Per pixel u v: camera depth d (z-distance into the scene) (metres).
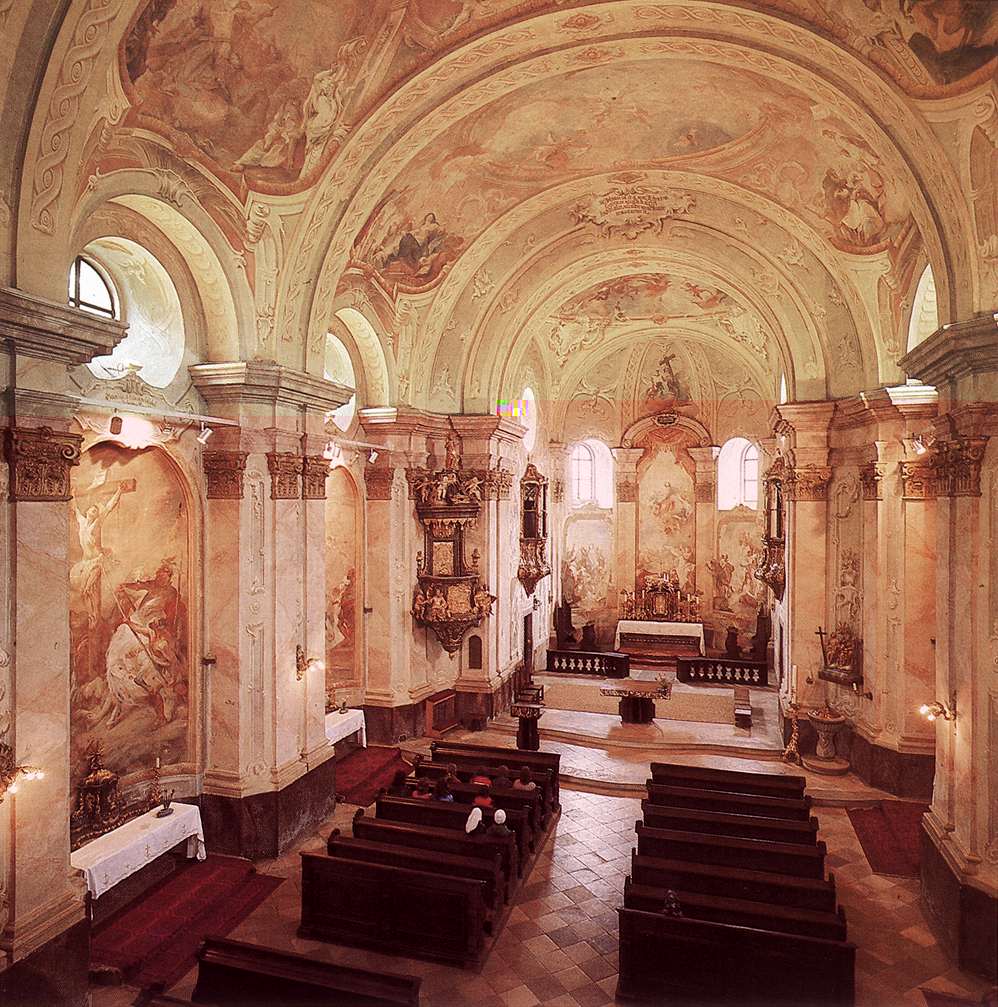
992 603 9.45
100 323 8.47
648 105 13.34
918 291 13.80
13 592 7.78
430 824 11.80
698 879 9.77
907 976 9.41
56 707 8.24
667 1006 8.65
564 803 15.30
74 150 8.05
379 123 11.85
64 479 8.35
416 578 18.98
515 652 23.00
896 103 9.83
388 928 9.76
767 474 22.22
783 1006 8.24
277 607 12.59
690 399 29.34
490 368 19.88
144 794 11.54
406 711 18.45
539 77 12.16
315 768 13.43
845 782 16.06
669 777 13.57
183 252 11.52
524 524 23.94
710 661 24.92
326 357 17.09
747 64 11.38
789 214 15.19
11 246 7.66
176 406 11.69
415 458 18.59
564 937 10.21
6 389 7.71
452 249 17.05
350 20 10.23
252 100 10.54
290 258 12.34
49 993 7.99
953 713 10.05
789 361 18.12
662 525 30.14
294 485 13.05
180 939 9.95
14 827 7.72
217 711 12.23
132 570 11.36
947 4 8.56
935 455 10.52
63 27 7.40
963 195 9.64
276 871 11.86
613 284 22.94
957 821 9.97
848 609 17.23
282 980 7.52
